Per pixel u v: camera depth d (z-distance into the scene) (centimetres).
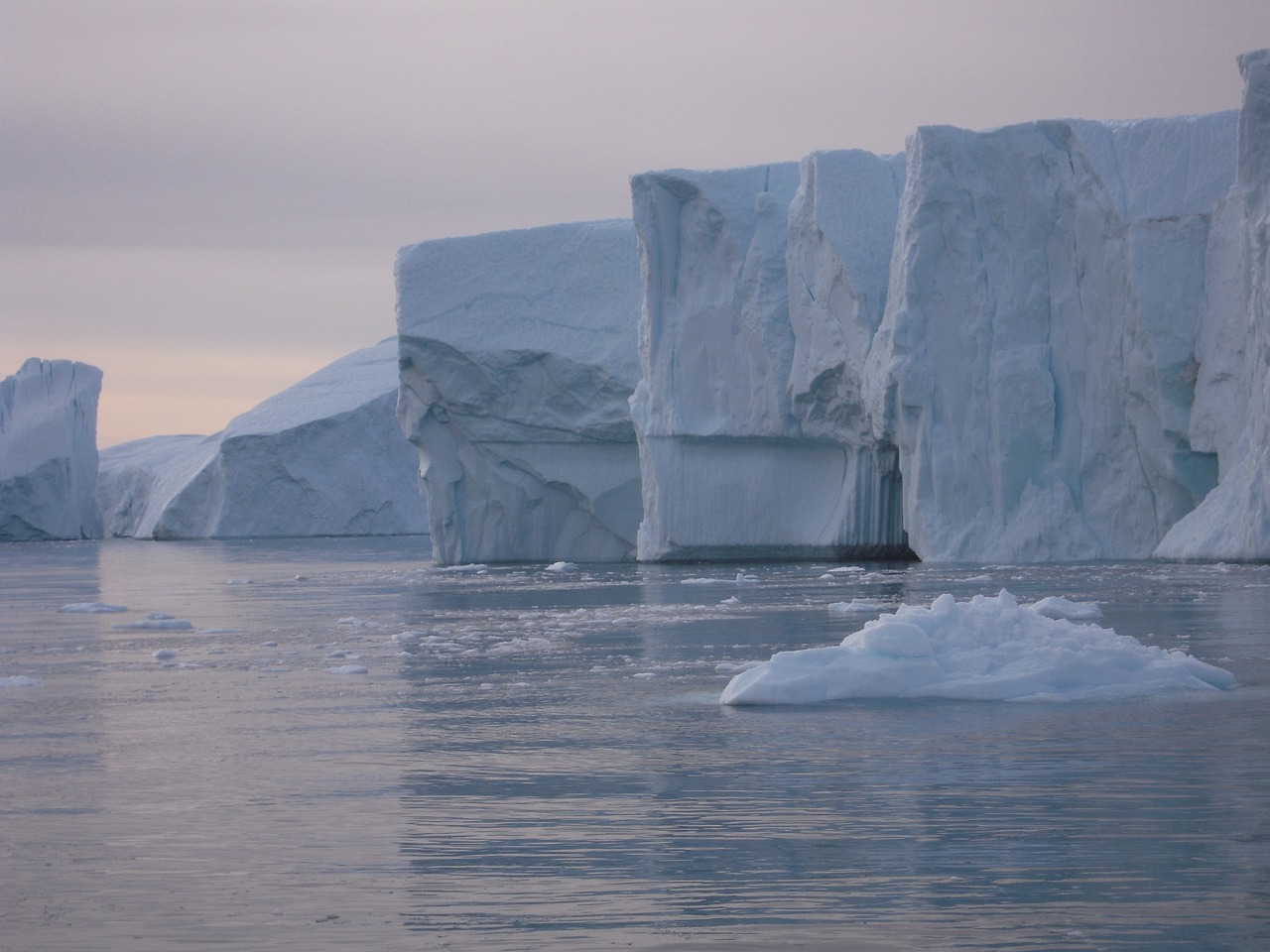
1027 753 1650
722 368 5941
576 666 2552
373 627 3478
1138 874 1185
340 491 12219
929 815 1382
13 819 1462
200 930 1102
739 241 5941
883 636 2103
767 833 1335
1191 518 4684
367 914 1131
